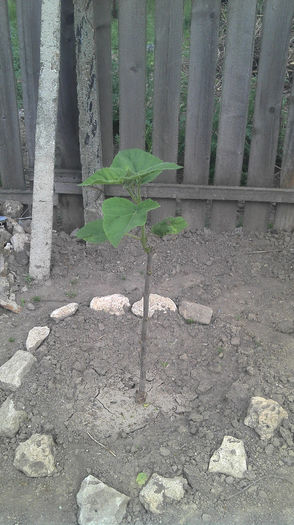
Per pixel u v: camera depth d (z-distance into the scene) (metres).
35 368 1.19
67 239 1.70
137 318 1.33
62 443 1.04
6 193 1.74
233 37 1.50
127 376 1.18
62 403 1.12
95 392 1.15
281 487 0.95
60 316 1.33
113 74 2.26
